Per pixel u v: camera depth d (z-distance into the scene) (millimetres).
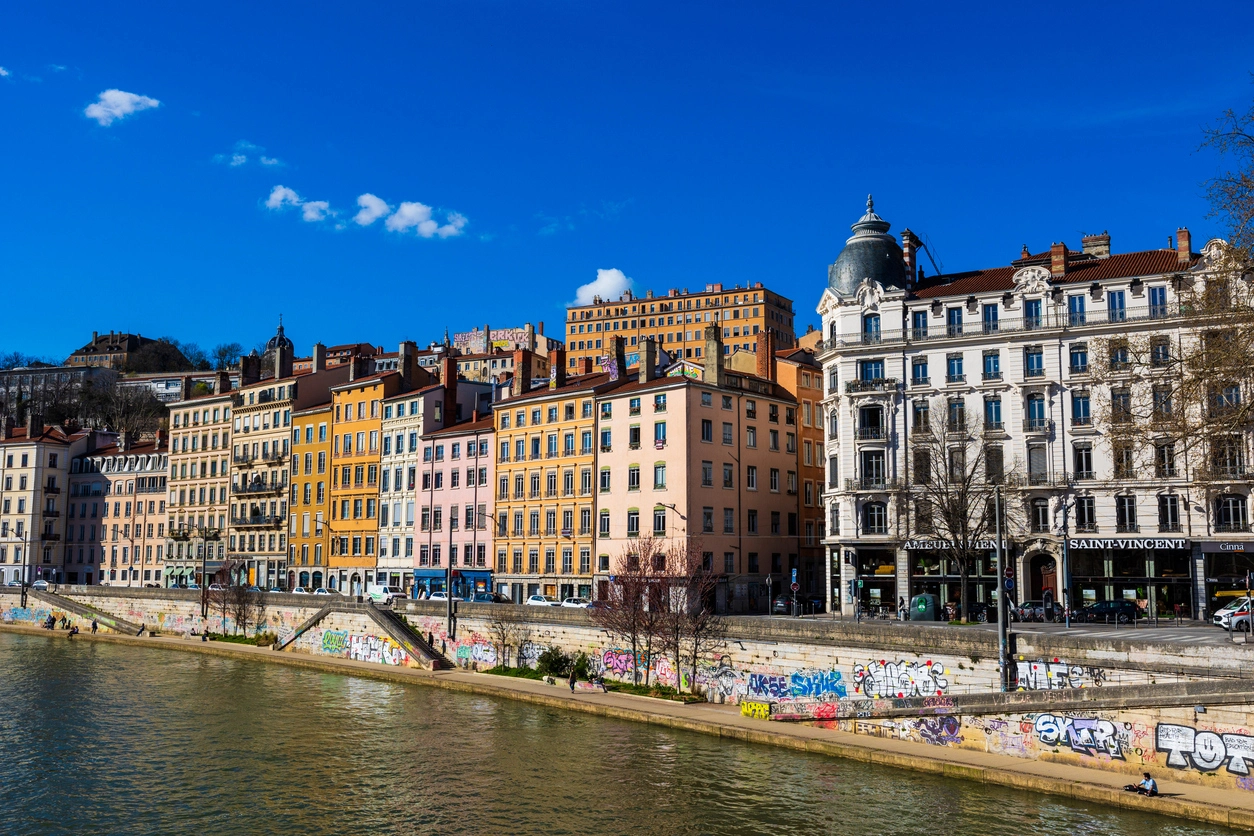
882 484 89062
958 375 87875
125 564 152750
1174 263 84875
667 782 47594
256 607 103312
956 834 39656
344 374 138750
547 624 76000
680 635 65125
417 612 86938
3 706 68938
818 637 58438
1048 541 82688
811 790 45844
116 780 49750
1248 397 43281
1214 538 78375
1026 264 91125
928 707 51219
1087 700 45469
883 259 93812
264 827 42688
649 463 95500
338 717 63969
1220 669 43875
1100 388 82688
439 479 114750
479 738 57219
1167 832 38656
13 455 159125
